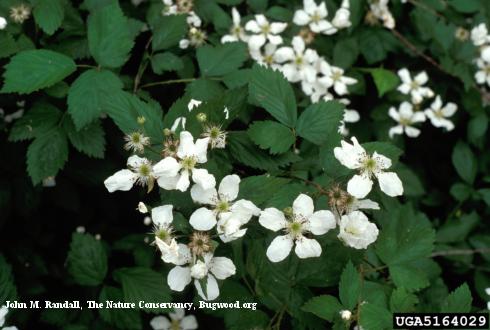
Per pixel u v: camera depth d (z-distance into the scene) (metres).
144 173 0.37
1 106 0.47
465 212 0.58
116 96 0.38
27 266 0.49
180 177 0.36
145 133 0.38
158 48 0.45
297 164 0.40
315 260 0.38
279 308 0.38
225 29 0.49
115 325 0.45
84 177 0.47
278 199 0.37
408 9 0.57
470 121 0.56
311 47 0.52
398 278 0.39
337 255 0.38
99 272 0.43
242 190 0.37
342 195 0.37
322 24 0.51
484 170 0.58
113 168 0.48
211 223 0.36
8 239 0.50
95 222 0.53
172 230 0.37
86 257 0.43
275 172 0.39
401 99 0.55
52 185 0.48
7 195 0.47
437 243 0.54
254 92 0.40
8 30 0.44
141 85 0.47
